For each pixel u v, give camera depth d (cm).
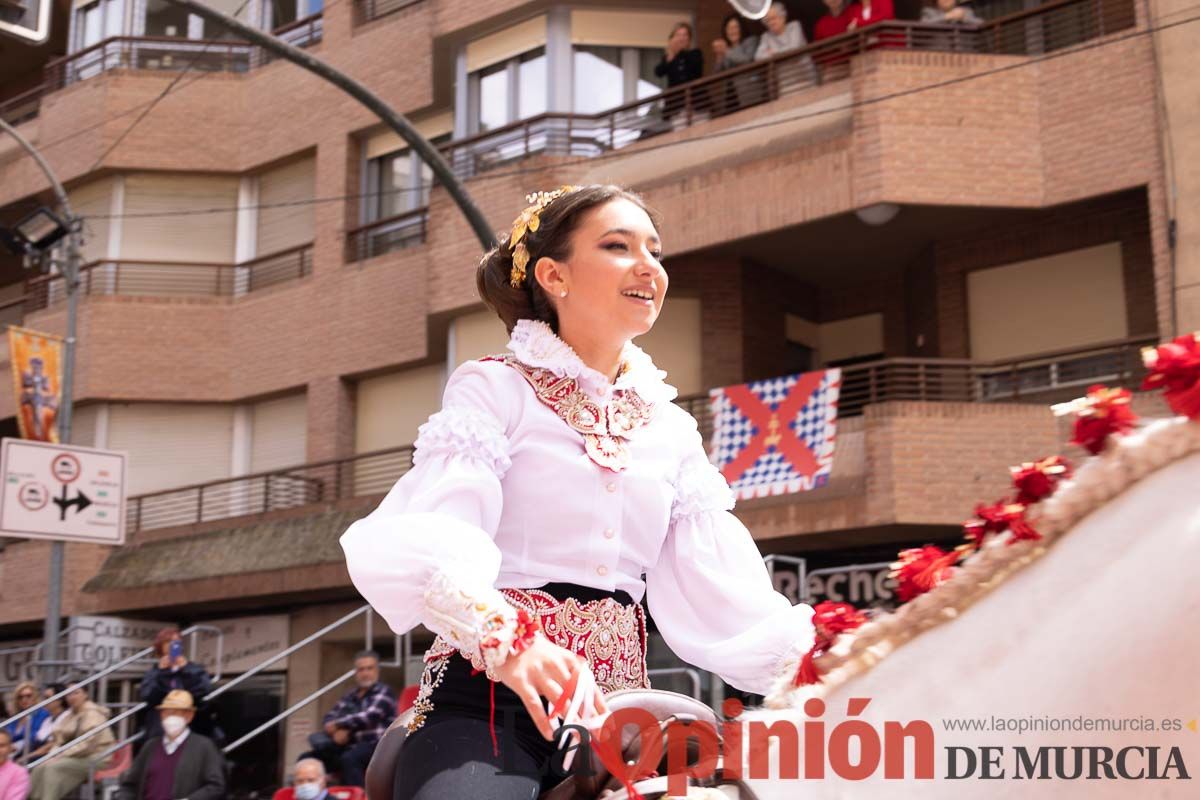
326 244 2227
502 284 272
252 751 2078
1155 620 171
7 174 2556
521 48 2036
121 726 1491
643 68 1991
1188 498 172
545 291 262
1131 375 1569
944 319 1748
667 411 264
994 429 1495
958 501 1475
